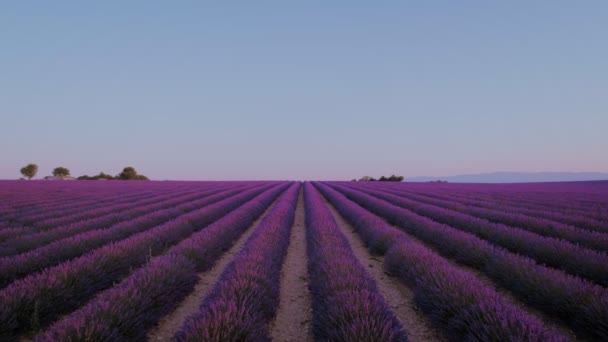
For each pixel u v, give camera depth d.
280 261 7.41
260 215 16.56
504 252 6.52
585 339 4.02
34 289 4.48
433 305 4.59
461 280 4.62
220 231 9.30
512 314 3.47
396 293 5.84
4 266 5.55
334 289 4.65
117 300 4.09
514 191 31.62
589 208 15.97
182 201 20.05
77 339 3.20
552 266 6.73
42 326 4.32
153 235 8.56
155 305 4.67
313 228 9.94
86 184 42.91
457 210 15.27
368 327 3.34
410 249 6.81
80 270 5.37
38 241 8.07
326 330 3.80
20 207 16.78
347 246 7.62
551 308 4.60
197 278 6.32
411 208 16.28
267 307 4.63
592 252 5.98
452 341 4.01
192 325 3.39
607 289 4.21
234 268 5.58
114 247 6.85
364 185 45.12
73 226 9.93
